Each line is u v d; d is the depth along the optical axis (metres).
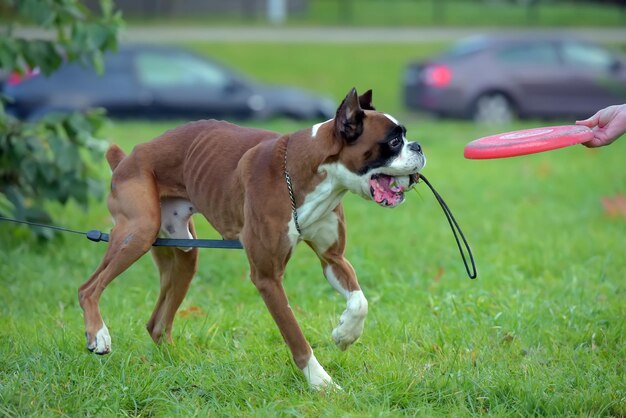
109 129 21.80
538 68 28.12
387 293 10.12
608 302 9.70
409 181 7.29
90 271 11.04
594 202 14.87
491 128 24.72
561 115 28.25
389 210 14.42
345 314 7.55
